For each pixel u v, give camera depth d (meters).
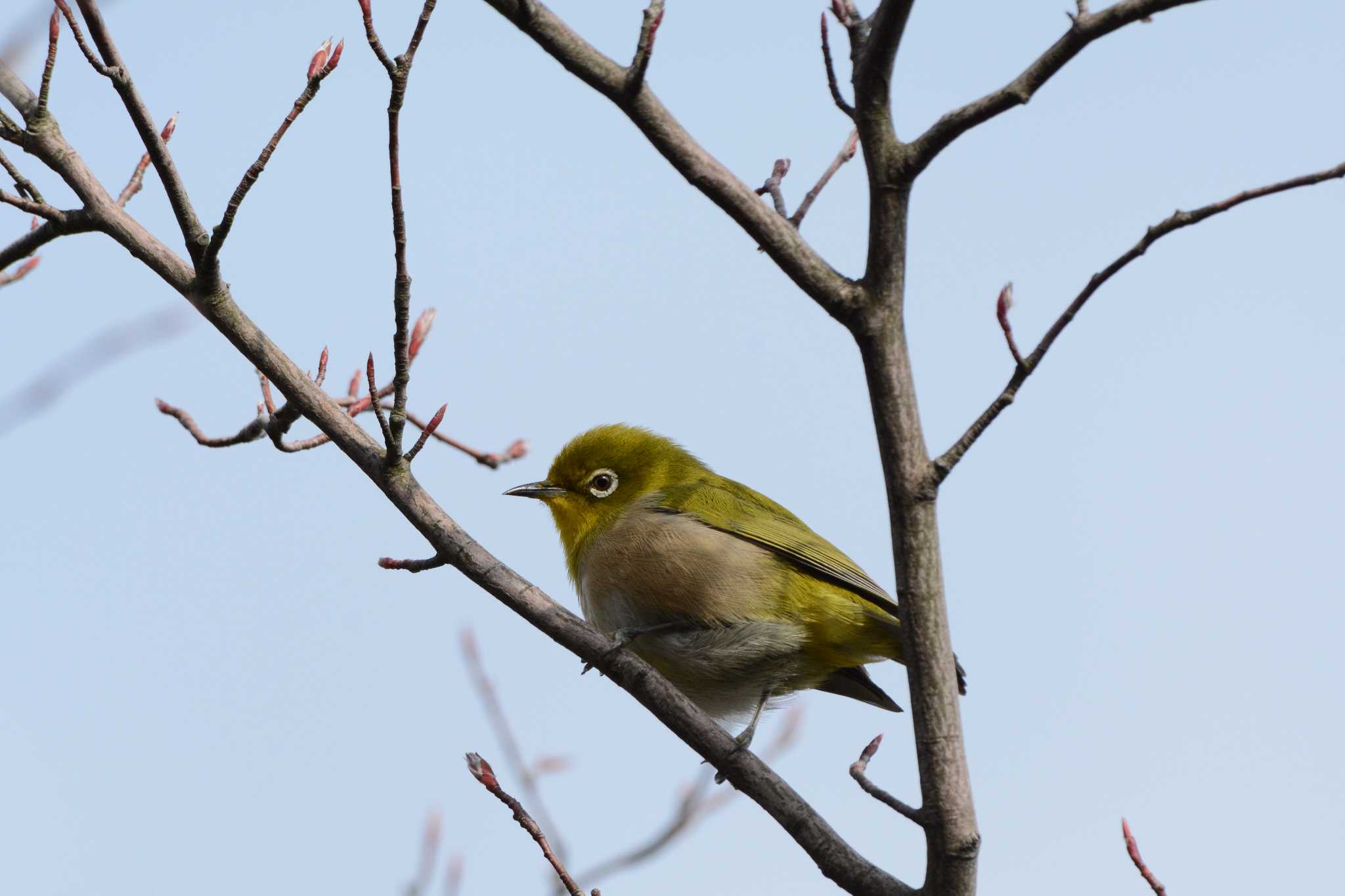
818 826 10.18
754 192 9.02
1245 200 8.00
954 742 8.94
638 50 8.80
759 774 10.45
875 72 8.46
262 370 10.52
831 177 9.92
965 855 8.96
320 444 12.10
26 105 10.77
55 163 10.41
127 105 9.45
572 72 8.91
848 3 9.31
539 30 8.79
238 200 9.82
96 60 9.18
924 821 9.05
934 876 9.09
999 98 8.19
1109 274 8.35
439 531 10.57
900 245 8.73
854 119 8.79
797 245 8.90
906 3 8.10
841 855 10.00
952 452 8.77
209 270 10.20
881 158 8.58
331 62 9.36
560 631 10.73
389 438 10.28
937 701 8.91
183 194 9.93
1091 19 7.93
